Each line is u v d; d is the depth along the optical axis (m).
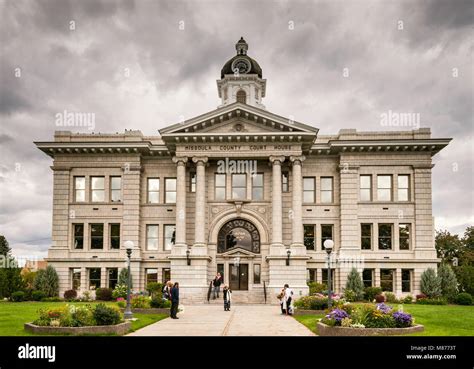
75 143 52.59
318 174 53.50
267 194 51.94
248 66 64.38
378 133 52.88
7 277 50.56
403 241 52.47
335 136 54.56
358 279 49.31
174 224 53.25
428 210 51.97
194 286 48.28
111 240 52.94
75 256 52.56
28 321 27.41
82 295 51.66
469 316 32.03
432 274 49.81
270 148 50.59
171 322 28.78
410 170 52.72
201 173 50.47
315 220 52.75
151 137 55.44
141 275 52.34
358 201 52.19
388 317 22.70
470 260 72.31
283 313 34.22
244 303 46.91
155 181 54.31
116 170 53.59
